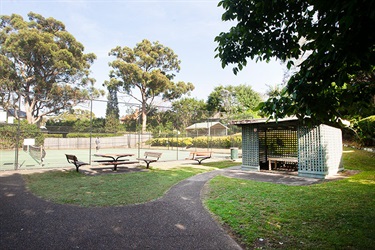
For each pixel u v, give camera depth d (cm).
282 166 1314
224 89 4662
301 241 370
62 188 767
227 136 2806
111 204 589
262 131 1423
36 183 848
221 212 517
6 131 2423
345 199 589
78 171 1128
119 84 4722
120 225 448
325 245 354
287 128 1277
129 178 959
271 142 1392
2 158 1812
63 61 3512
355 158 1332
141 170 1199
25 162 1569
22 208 554
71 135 3378
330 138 991
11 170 1159
